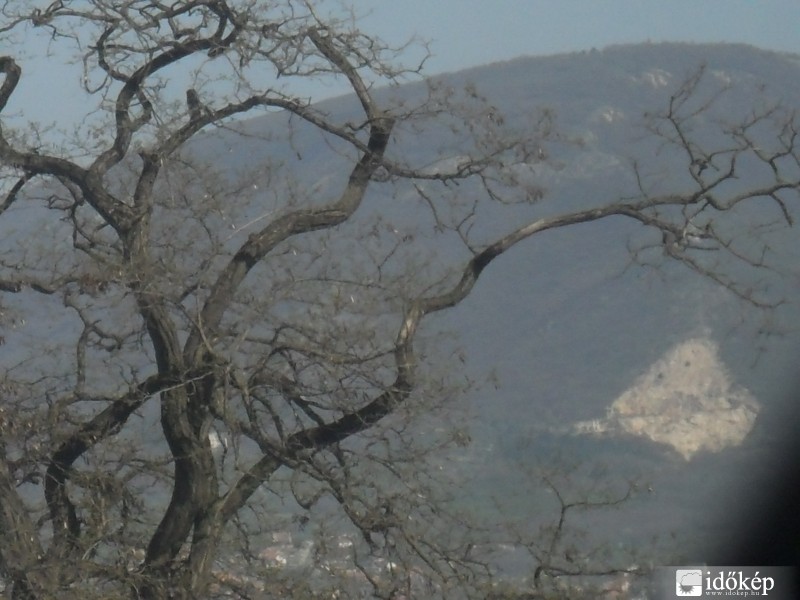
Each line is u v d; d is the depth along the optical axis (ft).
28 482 116.78
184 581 104.58
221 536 110.11
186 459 107.34
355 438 110.83
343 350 105.40
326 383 108.37
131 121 120.26
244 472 103.81
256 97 118.42
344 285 108.06
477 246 116.37
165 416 107.65
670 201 115.44
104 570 102.22
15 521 105.29
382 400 105.91
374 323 107.86
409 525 107.14
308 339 105.70
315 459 109.40
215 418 105.81
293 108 118.42
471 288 112.68
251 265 110.93
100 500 107.14
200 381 105.50
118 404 111.86
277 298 106.83
